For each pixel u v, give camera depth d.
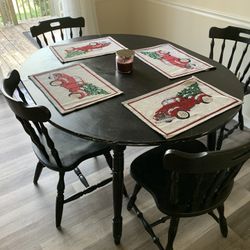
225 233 1.46
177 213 1.11
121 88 1.27
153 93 1.23
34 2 3.78
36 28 1.89
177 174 0.96
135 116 1.09
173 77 1.35
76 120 1.08
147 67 1.45
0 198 1.70
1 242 1.48
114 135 1.01
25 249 1.44
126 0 2.96
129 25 3.16
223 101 1.17
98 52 1.62
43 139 1.44
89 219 1.59
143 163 1.32
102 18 2.92
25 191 1.75
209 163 0.86
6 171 1.89
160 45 1.72
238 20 2.00
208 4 2.17
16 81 1.26
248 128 2.26
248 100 2.17
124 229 1.53
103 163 1.95
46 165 1.34
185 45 2.52
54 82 1.31
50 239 1.49
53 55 1.59
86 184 1.69
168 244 1.28
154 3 2.63
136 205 1.64
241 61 1.91
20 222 1.57
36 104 1.17
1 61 3.20
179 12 2.42
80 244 1.46
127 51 1.39
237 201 1.67
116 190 1.25
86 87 1.27
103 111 1.12
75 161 1.34
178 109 1.13
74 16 2.62
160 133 1.01
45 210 1.64
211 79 1.34
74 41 1.78
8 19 3.78
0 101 2.60
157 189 1.20
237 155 0.89
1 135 2.21
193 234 1.50
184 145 1.39
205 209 1.13
